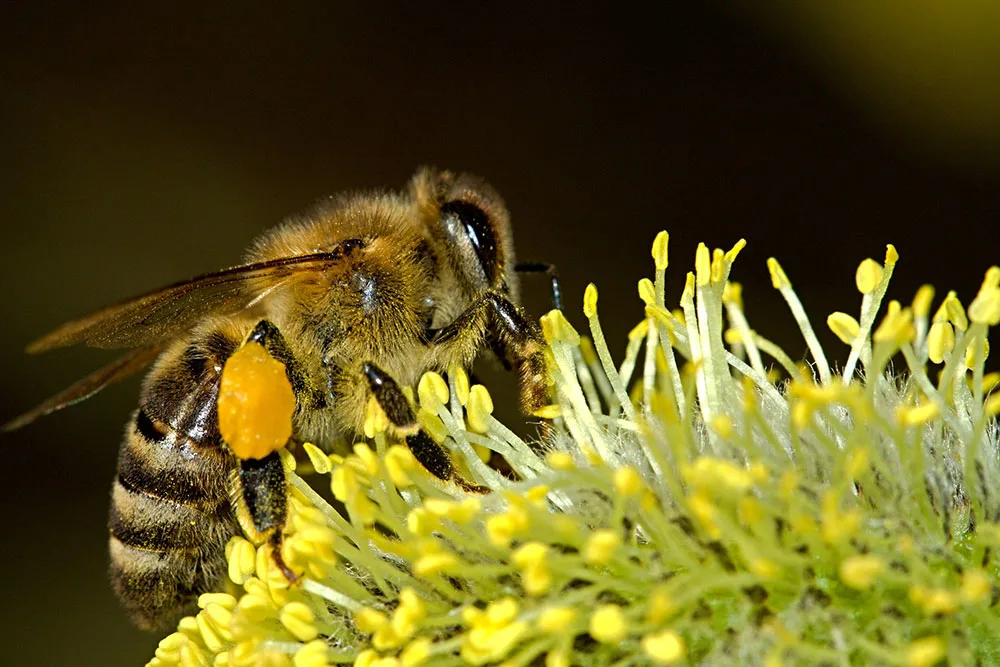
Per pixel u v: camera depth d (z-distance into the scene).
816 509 0.09
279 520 0.09
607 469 0.09
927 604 0.09
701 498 0.09
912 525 0.09
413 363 0.10
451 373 0.09
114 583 0.10
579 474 0.09
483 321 0.10
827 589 0.09
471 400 0.09
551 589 0.09
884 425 0.09
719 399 0.09
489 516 0.09
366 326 0.10
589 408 0.10
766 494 0.09
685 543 0.09
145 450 0.10
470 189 0.10
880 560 0.09
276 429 0.09
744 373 0.09
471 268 0.10
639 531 0.09
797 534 0.09
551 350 0.09
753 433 0.09
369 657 0.09
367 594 0.09
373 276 0.10
